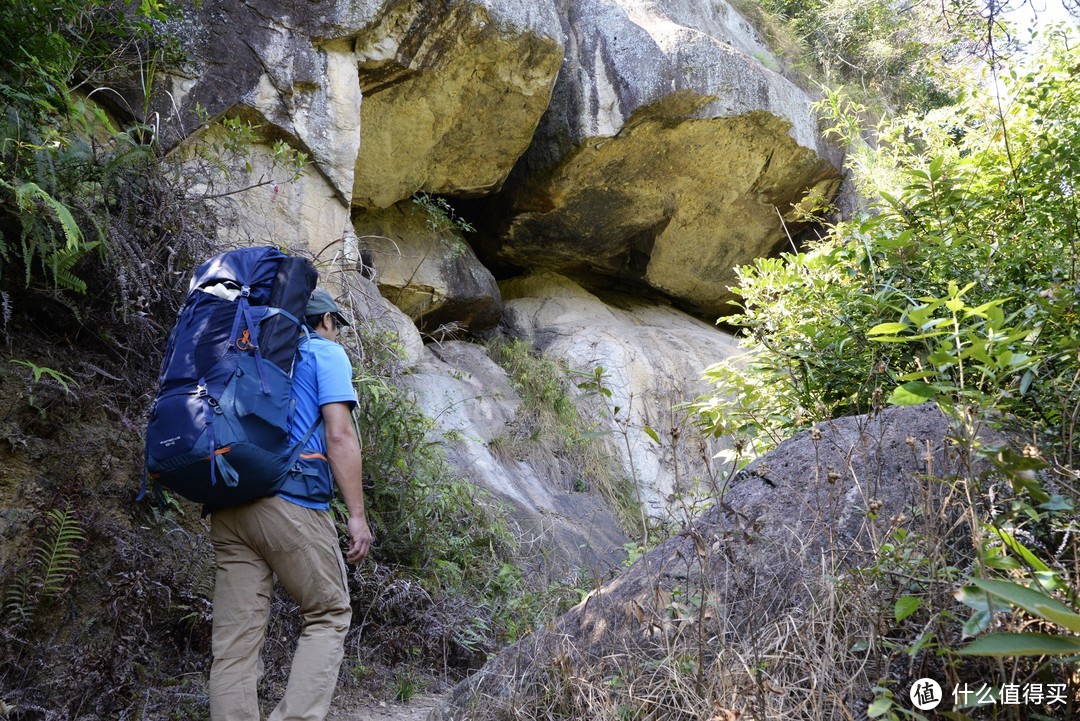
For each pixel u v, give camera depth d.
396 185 7.91
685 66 8.63
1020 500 2.30
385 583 4.38
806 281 4.85
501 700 2.75
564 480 7.89
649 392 9.08
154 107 5.30
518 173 9.12
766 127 9.30
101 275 3.68
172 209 4.00
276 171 5.91
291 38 6.02
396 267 8.34
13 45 3.63
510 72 7.35
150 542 3.50
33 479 3.20
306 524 2.74
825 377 4.42
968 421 2.28
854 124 6.36
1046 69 5.02
